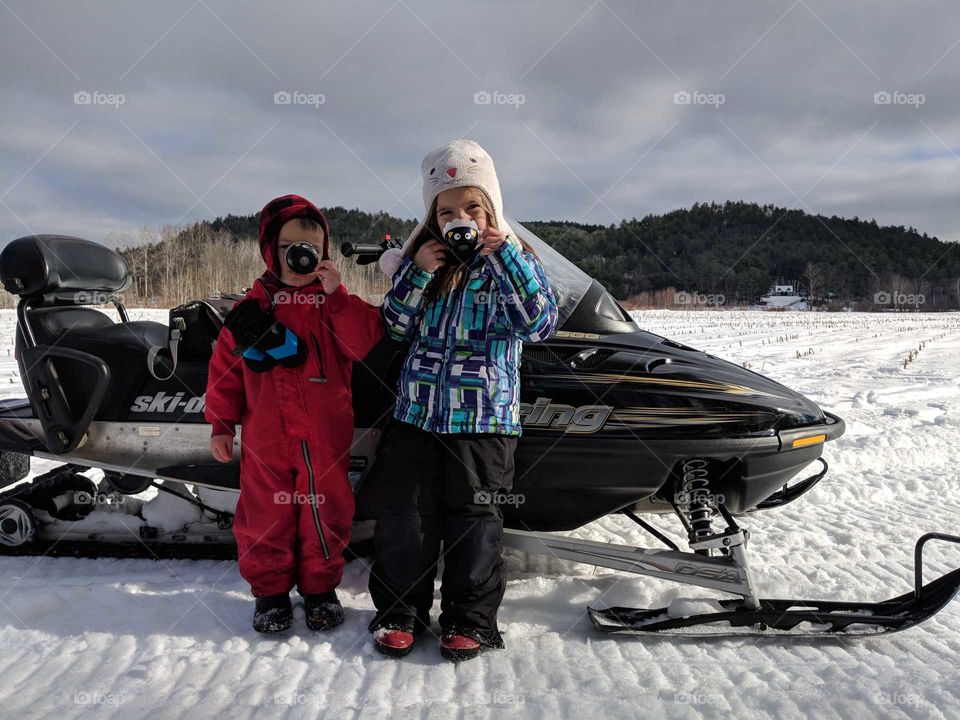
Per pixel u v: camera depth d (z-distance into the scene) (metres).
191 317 2.79
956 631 2.38
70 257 2.94
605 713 1.89
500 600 2.30
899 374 8.84
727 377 2.66
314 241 2.40
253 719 1.85
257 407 2.36
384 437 2.45
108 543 3.00
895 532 3.42
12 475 3.17
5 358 8.35
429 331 2.37
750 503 2.66
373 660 2.18
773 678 2.07
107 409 2.85
